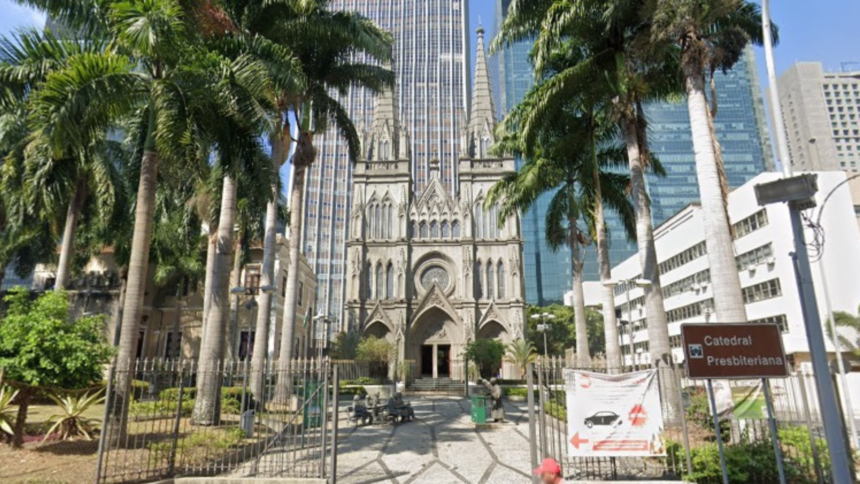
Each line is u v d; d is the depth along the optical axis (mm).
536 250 115938
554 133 22953
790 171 13117
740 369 8195
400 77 124312
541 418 10016
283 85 16281
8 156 22516
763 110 110000
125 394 11602
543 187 25547
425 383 47406
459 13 130125
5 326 12289
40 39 13383
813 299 7207
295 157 24844
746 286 42375
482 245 54656
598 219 22109
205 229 36969
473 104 61281
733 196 44031
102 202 24844
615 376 9828
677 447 10219
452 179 116875
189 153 14289
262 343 21391
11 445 11805
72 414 12555
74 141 12094
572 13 16031
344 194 121188
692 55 14328
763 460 9555
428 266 54688
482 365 45438
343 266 116500
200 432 13109
